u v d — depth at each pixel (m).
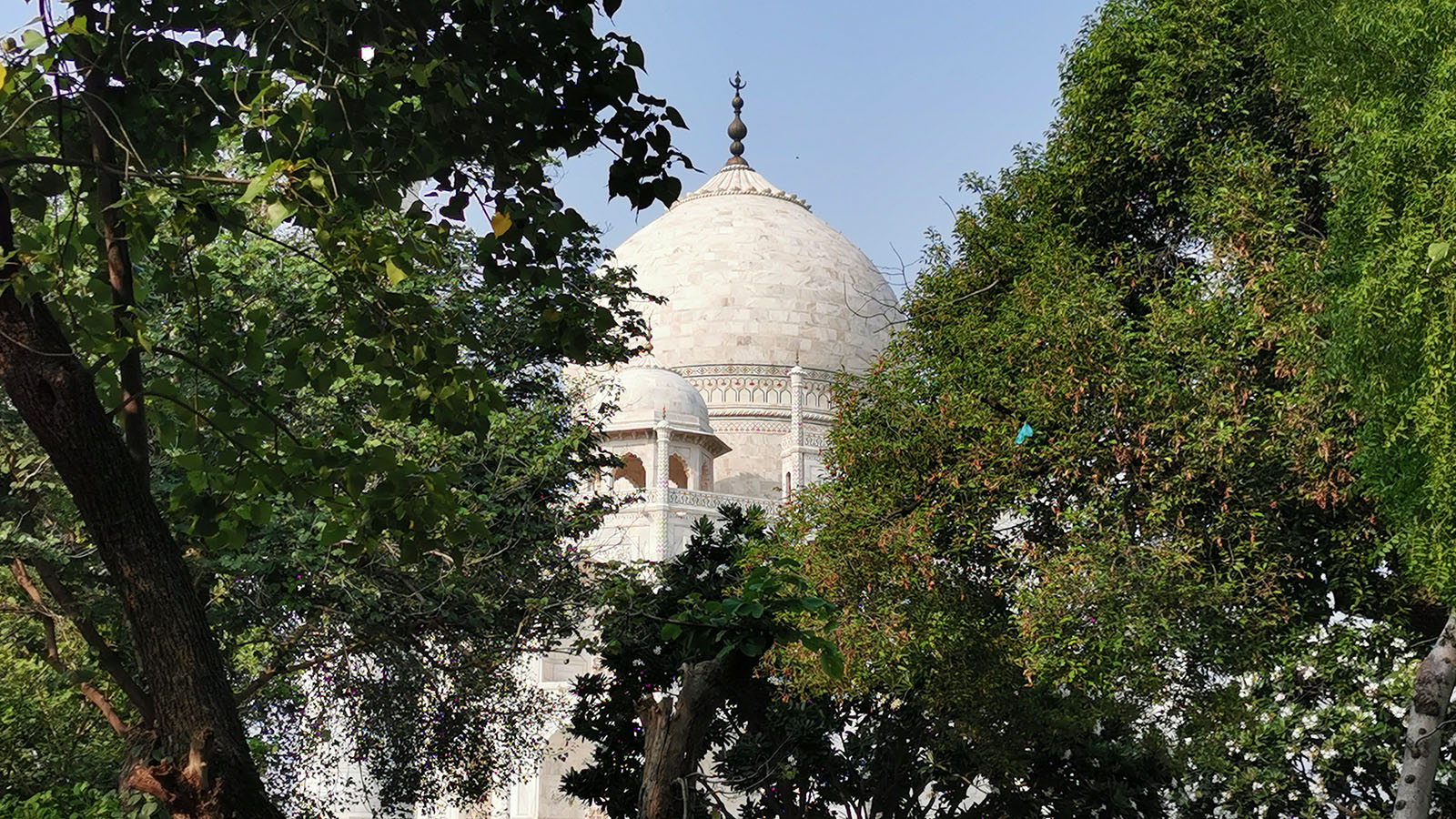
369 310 9.95
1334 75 16.25
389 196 9.55
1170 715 19.86
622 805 22.23
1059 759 23.83
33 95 8.95
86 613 16.25
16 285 7.43
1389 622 19.81
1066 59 22.12
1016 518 21.23
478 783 26.12
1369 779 23.27
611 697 23.05
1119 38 20.95
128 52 9.30
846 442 21.25
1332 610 20.34
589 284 22.00
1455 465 14.40
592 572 24.06
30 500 16.31
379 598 19.58
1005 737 21.72
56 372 7.55
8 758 18.83
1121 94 21.19
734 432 72.00
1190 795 26.05
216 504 9.37
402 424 18.33
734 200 82.38
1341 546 18.97
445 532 10.12
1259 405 18.50
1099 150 21.27
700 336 74.69
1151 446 18.48
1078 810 23.47
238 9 9.17
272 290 16.89
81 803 17.39
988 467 19.64
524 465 21.05
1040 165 22.94
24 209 9.49
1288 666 20.92
